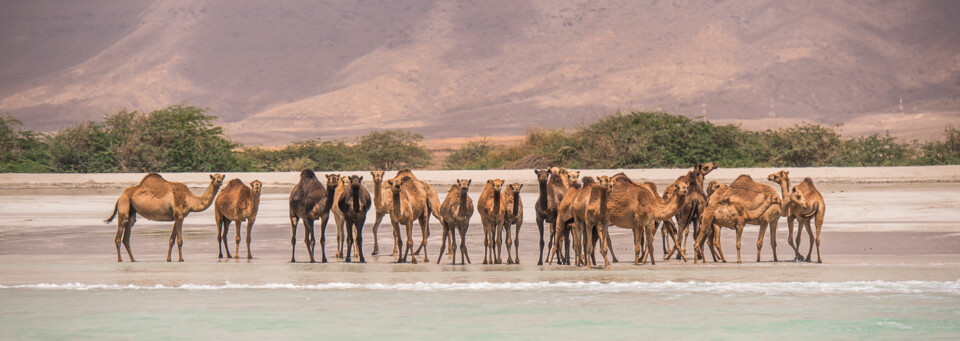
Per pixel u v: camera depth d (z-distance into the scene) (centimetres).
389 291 5344
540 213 6456
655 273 5878
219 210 6925
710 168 6738
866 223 8606
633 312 4703
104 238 8156
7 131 19725
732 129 18538
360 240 6644
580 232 6222
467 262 6531
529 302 4984
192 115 19612
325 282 5650
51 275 5944
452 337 4222
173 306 4928
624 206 6072
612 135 17875
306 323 4512
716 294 5162
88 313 4753
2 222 9400
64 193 13750
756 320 4503
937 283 5428
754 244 7500
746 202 6334
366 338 4216
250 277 5847
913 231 7969
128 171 18250
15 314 4731
